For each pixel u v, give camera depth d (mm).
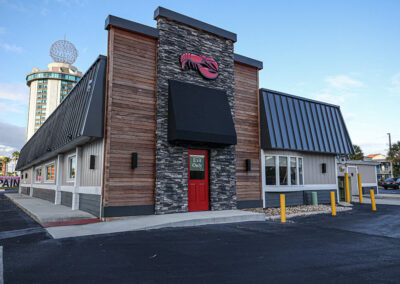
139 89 10234
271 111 13953
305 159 15969
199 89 11242
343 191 18203
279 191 14195
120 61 9977
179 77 11008
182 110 10227
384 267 5262
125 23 10102
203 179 11336
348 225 9859
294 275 4750
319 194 16406
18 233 7734
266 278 4578
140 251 5953
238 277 4598
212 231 8164
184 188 10578
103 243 6566
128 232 7762
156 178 10062
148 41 10695
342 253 6230
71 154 13664
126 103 9891
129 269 4867
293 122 14758
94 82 9773
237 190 12453
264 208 13547
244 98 13281
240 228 8773
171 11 11055
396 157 54625
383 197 23000
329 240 7516
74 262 5195
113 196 9281
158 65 10633
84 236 7258
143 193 9867
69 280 4332
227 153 11977
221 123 11000
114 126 9547
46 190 18625
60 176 15273
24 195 24531
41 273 4625
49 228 8180
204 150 11508
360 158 57438
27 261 5230
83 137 10023
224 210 11422
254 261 5484
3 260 5281
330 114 17047
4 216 11484
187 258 5555
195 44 11656
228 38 12648
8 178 50188
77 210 11750
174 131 9867
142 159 9984
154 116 10438
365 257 5934
